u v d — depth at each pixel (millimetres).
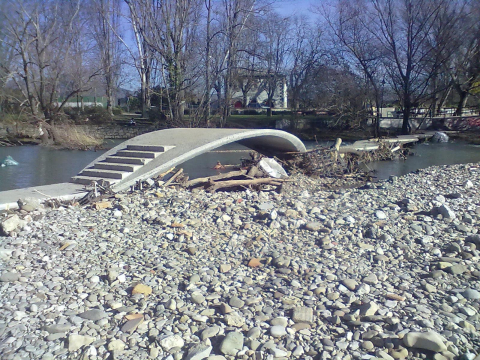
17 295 5457
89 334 4695
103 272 6305
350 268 6527
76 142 30594
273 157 17828
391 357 4309
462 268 6383
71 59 37812
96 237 7781
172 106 39594
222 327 4871
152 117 41781
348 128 41875
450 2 35281
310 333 4773
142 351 4414
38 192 11266
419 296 5637
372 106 43156
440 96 45188
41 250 7016
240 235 8039
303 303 5449
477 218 9203
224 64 38875
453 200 10992
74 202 10305
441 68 38500
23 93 35531
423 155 26297
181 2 36281
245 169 16172
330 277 6180
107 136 37875
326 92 43812
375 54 39000
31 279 5961
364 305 5250
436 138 34438
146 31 37969
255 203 10570
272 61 47594
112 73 43219
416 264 6738
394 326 4859
